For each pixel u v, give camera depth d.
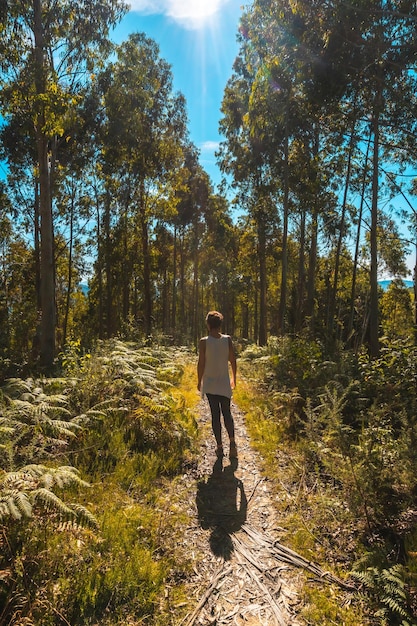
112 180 22.80
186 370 11.10
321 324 16.48
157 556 2.92
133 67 18.66
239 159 21.48
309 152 17.06
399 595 2.42
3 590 2.35
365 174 15.09
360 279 28.50
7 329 14.73
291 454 4.84
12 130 19.95
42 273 11.47
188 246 36.75
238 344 25.11
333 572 2.81
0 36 10.48
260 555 2.98
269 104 11.96
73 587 2.49
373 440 3.70
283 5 8.62
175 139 22.69
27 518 2.66
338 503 3.40
